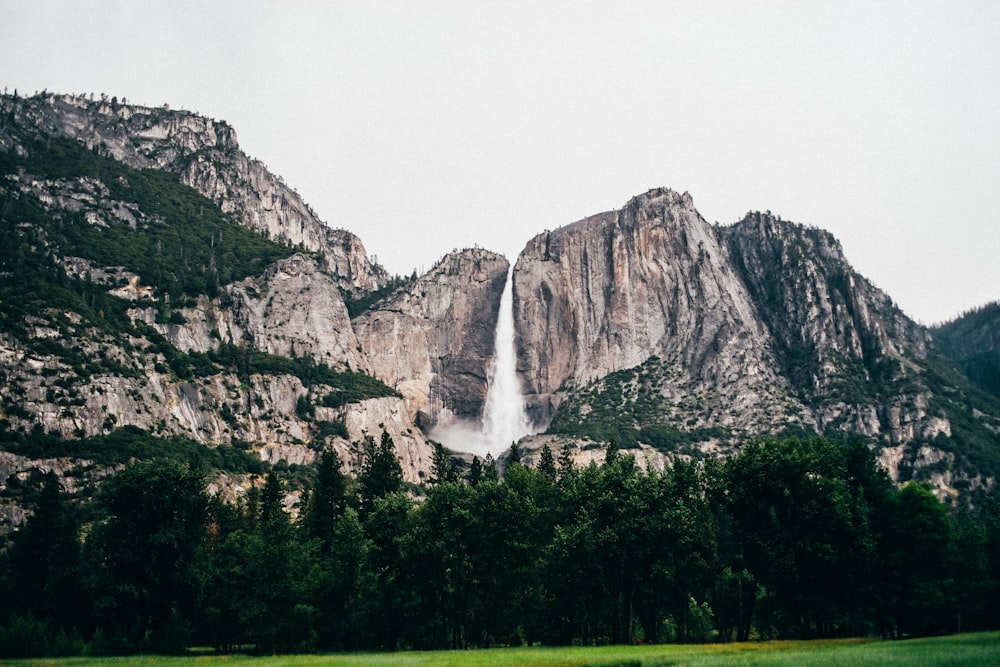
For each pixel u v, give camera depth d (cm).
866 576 9056
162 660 8069
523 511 9881
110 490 9675
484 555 9862
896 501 9138
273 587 9400
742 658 6494
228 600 9825
